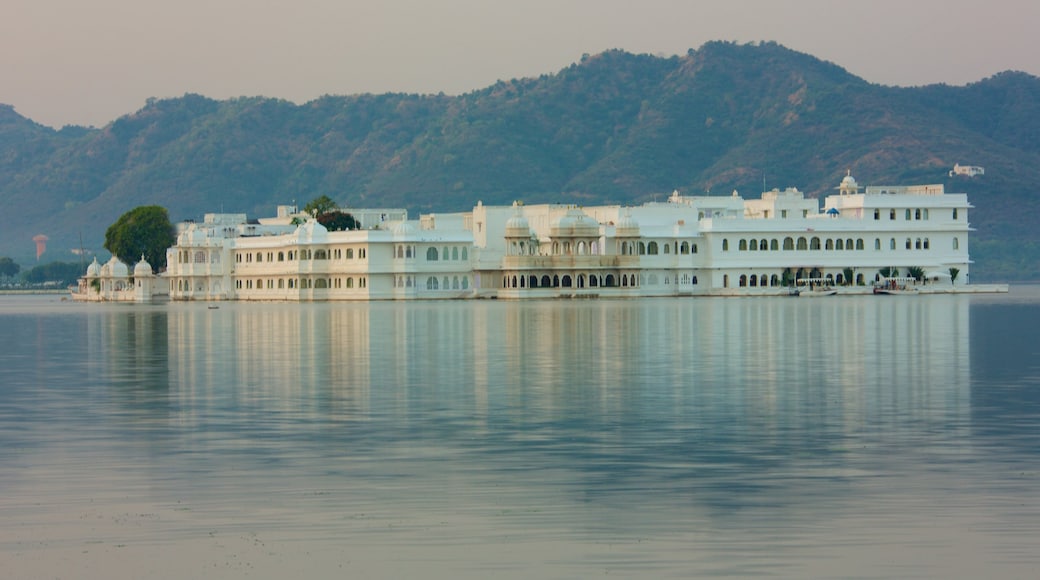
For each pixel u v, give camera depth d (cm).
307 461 5653
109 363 10838
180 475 5356
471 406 7462
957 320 16912
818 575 3838
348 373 9575
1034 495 4891
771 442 6103
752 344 12419
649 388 8375
